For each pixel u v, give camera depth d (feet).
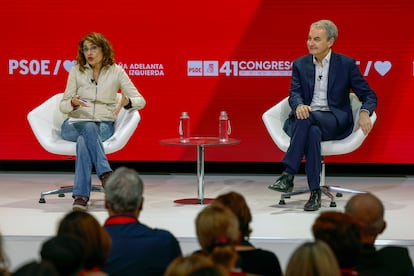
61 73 29.45
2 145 29.86
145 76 29.32
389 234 19.56
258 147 29.40
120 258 12.38
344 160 29.27
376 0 28.55
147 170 31.07
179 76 29.27
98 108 24.18
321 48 23.43
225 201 13.21
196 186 27.48
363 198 13.09
